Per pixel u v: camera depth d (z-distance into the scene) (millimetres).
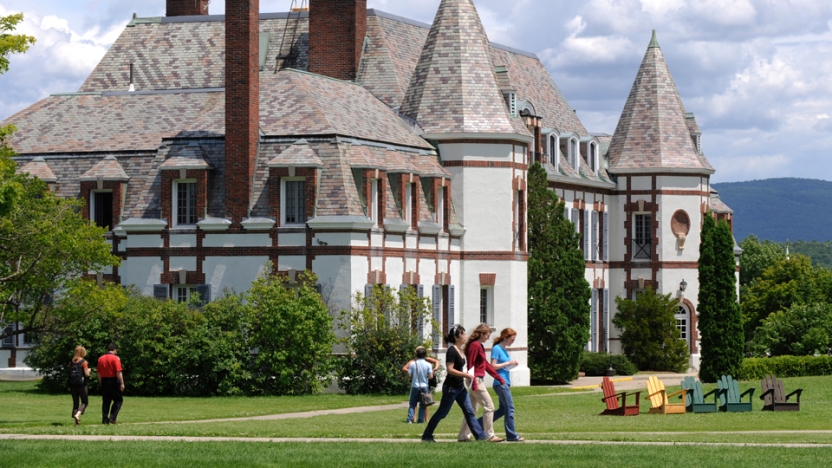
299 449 28906
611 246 83125
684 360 78750
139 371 52406
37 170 61812
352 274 54625
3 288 43406
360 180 56219
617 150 83688
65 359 52750
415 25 77312
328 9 70812
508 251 63562
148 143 61625
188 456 27578
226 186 56781
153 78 75375
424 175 61188
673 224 82250
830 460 27984
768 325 83312
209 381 52781
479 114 63719
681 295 81938
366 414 44250
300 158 55312
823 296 108188
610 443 31094
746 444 31328
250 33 56594
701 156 85875
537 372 66500
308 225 55000
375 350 53844
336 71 70562
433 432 33188
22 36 40156
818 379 68625
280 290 53250
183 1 80875
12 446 29422
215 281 56750
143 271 58000
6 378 60094
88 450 28609
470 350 31484
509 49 85625
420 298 55875
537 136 73375
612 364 73750
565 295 67625
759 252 137500
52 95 67375
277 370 52562
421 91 64938
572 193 78188
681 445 30500
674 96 84250
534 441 31562
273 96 59688
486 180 63375
